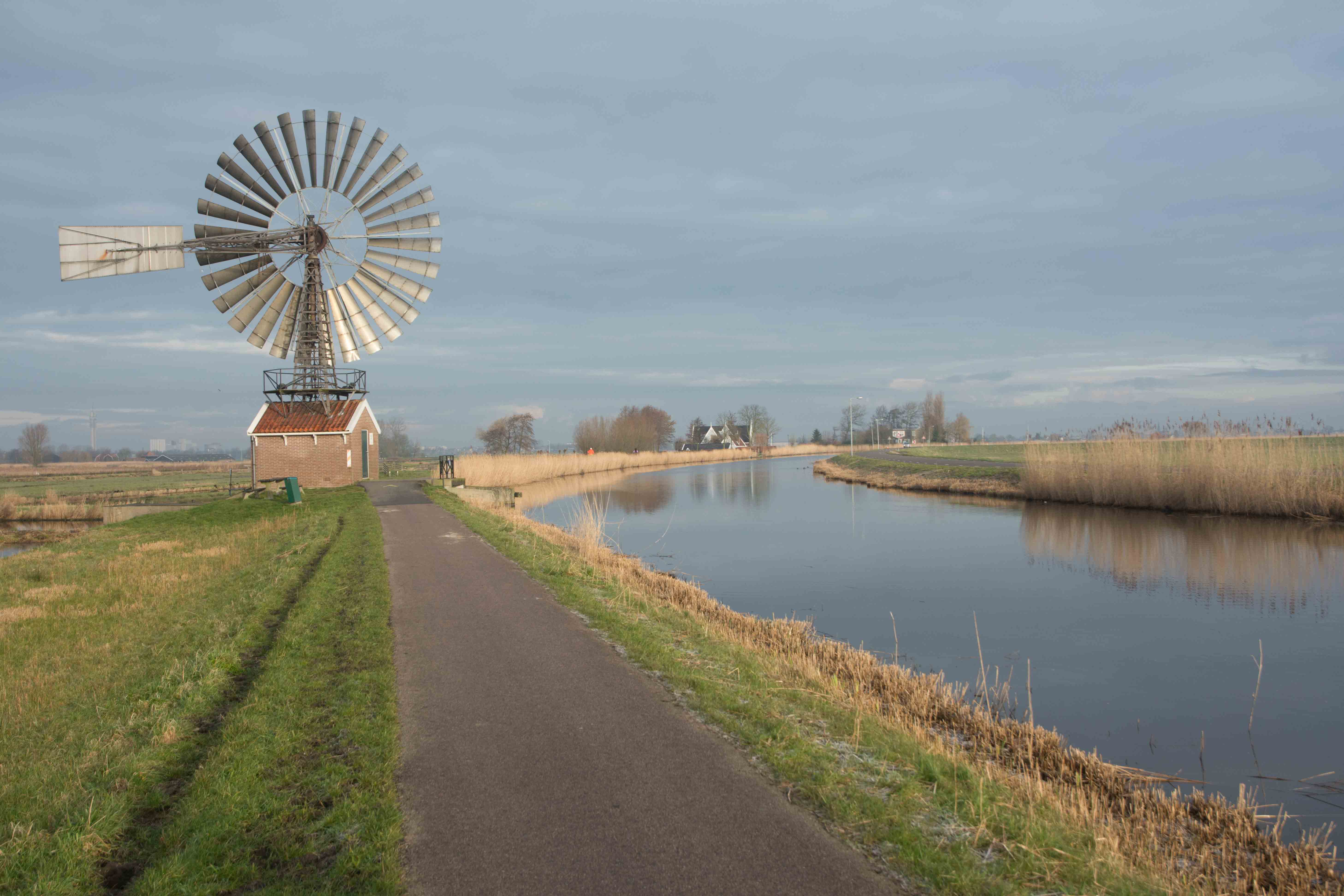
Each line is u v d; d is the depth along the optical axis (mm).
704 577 19969
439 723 6680
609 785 5434
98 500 44750
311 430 35469
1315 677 11656
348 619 10438
